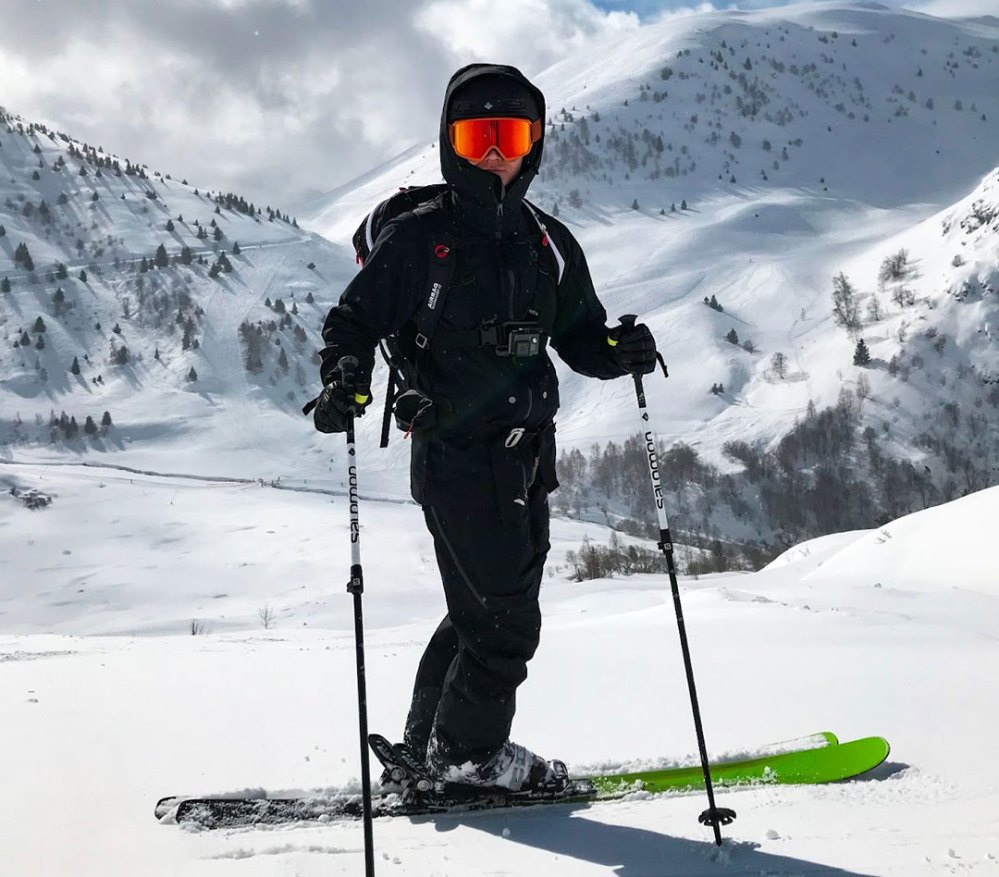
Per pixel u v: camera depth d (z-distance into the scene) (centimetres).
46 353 19775
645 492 14400
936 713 339
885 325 18738
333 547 9650
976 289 18450
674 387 18138
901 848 212
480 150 237
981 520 1922
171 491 12462
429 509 245
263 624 7244
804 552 3188
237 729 341
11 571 9738
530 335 239
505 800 252
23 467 14212
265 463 15862
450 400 240
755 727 331
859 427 15962
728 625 646
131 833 234
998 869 197
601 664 476
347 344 234
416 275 241
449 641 262
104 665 539
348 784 270
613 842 226
